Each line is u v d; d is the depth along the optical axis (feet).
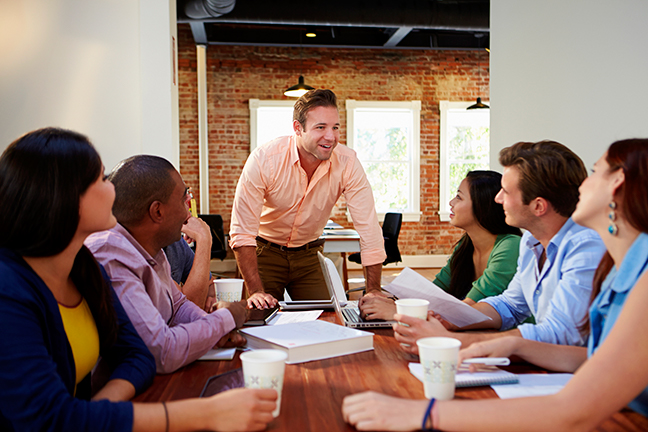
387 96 25.79
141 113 9.59
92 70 9.54
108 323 3.64
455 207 6.58
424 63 25.89
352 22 19.02
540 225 4.62
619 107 8.13
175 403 2.77
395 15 18.95
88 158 3.04
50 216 2.93
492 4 12.14
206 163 24.54
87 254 3.51
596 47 8.61
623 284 2.91
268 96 25.17
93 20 9.53
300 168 7.88
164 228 4.48
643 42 7.63
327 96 7.33
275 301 6.07
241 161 25.16
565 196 4.40
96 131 9.57
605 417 2.59
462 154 26.63
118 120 9.60
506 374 3.53
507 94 11.50
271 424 2.86
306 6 18.52
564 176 4.36
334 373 3.74
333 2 18.63
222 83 24.91
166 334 3.87
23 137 3.00
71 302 3.48
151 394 3.44
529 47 10.58
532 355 3.69
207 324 4.14
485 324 5.20
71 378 3.29
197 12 18.20
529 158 4.48
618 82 8.15
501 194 4.81
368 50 25.59
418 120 25.88
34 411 2.64
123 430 2.64
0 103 9.39
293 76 25.27
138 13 9.58
